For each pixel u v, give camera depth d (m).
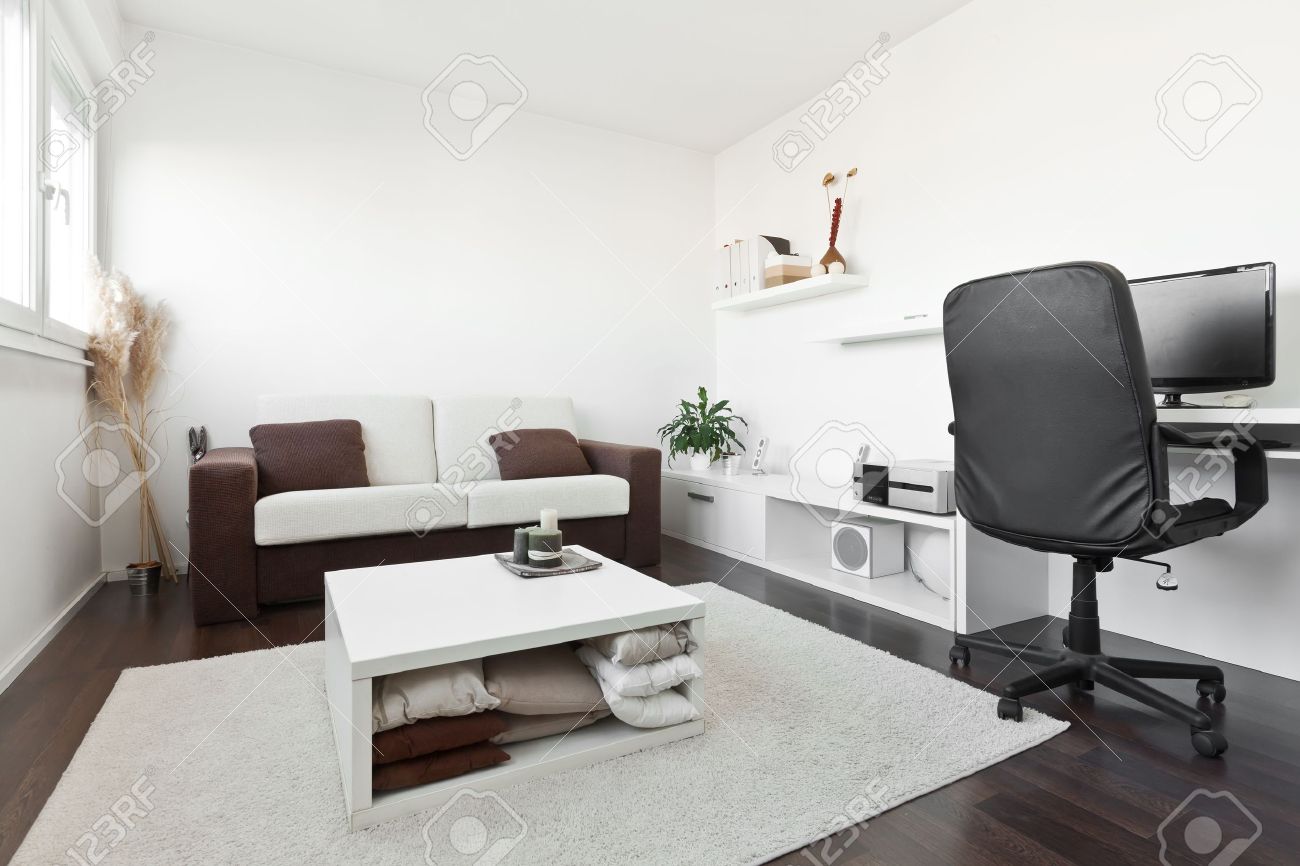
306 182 3.51
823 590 3.01
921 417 3.26
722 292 4.36
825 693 1.89
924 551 2.97
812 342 3.88
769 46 3.39
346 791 1.34
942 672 2.09
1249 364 1.95
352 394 3.46
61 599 2.50
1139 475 1.59
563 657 1.71
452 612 1.56
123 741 1.60
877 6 3.04
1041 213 2.73
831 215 3.79
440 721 1.44
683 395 4.66
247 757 1.53
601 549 3.36
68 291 2.80
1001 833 1.28
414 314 3.79
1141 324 2.20
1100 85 2.53
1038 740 1.64
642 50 3.42
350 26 3.20
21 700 1.84
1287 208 2.06
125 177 3.14
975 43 2.99
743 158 4.50
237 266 3.37
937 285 3.17
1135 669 1.88
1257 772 1.51
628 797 1.39
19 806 1.34
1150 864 1.19
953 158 3.09
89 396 2.94
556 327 4.21
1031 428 1.75
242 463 2.61
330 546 2.77
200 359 3.29
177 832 1.25
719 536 3.76
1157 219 2.37
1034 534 1.79
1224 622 2.21
